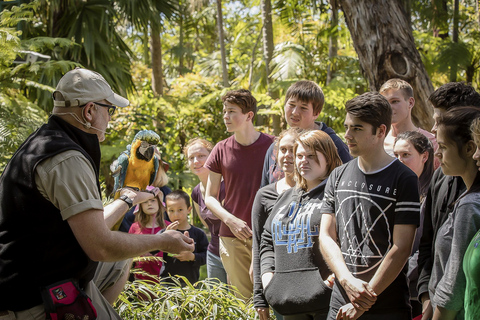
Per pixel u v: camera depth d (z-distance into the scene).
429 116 4.80
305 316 2.67
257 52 13.34
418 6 9.05
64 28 8.46
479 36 9.59
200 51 17.50
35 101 7.75
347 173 2.49
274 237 2.81
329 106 8.39
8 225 2.08
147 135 2.68
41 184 2.05
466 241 1.87
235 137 3.79
